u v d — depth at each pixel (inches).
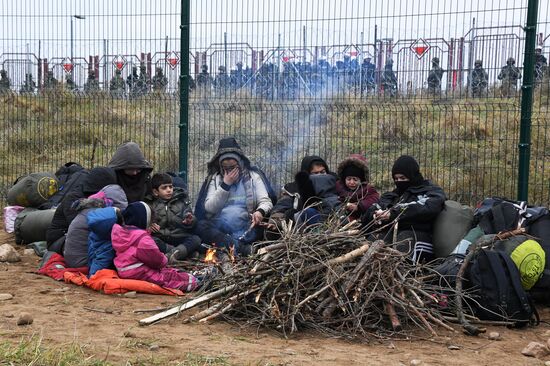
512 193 344.2
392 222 268.2
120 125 416.5
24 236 351.6
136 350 193.6
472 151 354.0
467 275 254.4
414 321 229.0
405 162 290.2
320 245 241.1
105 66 411.5
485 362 200.4
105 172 307.7
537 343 211.6
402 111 364.2
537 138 354.9
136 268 272.5
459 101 348.5
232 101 378.6
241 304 234.7
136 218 282.5
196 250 322.7
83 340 201.3
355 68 361.4
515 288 243.3
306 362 189.6
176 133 399.5
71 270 287.6
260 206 320.8
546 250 269.1
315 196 310.3
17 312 233.1
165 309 239.9
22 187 372.2
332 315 228.7
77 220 295.9
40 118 449.4
